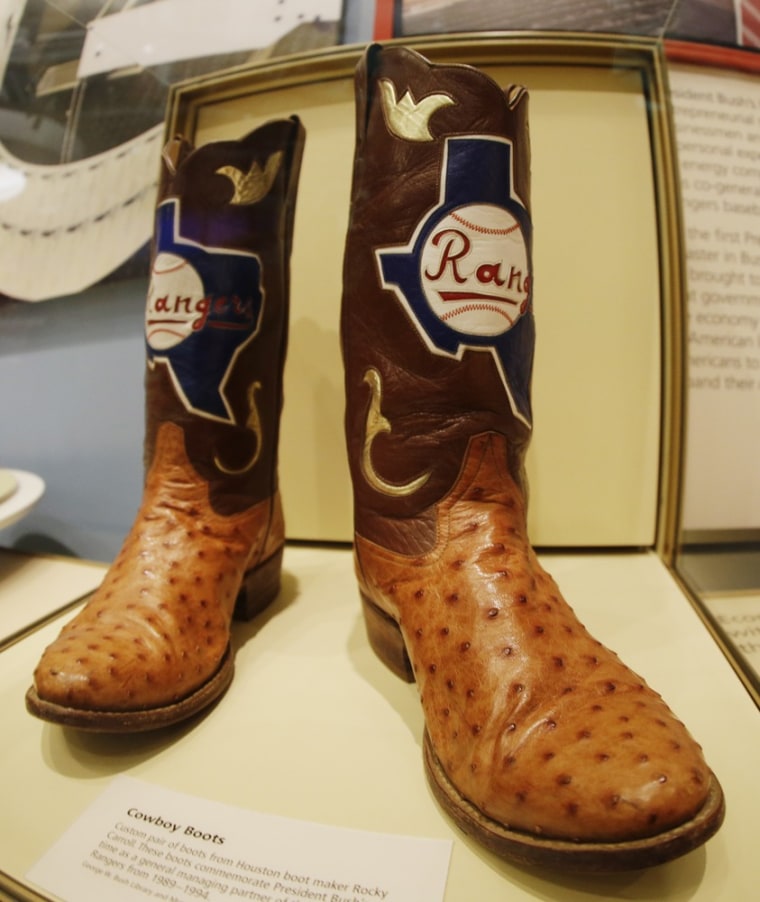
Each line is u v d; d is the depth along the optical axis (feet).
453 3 2.64
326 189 2.78
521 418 1.71
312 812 1.37
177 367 2.02
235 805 1.39
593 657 1.38
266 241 2.16
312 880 1.21
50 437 3.26
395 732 1.64
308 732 1.64
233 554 2.05
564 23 2.61
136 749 1.59
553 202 2.68
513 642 1.36
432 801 1.40
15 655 2.08
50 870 1.25
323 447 2.94
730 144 2.65
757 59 2.64
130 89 2.99
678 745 1.15
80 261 3.13
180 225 2.00
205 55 2.88
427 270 1.59
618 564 2.72
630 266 2.70
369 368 1.73
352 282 1.78
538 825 1.11
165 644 1.64
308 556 2.92
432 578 1.59
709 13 2.61
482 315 1.59
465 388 1.61
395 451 1.69
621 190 2.68
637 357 2.74
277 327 2.26
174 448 2.03
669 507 2.74
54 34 3.06
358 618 2.29
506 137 1.60
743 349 2.68
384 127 1.65
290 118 2.18
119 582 1.83
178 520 1.98
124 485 3.17
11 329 3.26
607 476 2.81
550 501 2.82
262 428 2.22
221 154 2.02
